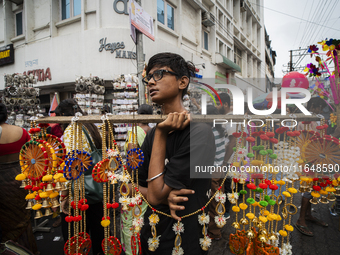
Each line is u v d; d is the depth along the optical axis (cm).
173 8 904
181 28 911
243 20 1611
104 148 100
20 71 902
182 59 98
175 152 97
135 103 533
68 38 749
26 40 873
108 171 100
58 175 99
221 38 1252
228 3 1348
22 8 925
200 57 1031
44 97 925
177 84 95
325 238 225
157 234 104
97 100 584
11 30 955
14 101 499
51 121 99
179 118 86
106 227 105
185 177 88
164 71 92
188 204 99
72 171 96
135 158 98
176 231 96
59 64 775
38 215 105
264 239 100
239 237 110
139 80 499
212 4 1126
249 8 1634
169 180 87
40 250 218
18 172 174
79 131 101
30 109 524
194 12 1029
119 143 497
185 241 98
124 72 702
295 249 206
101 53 700
